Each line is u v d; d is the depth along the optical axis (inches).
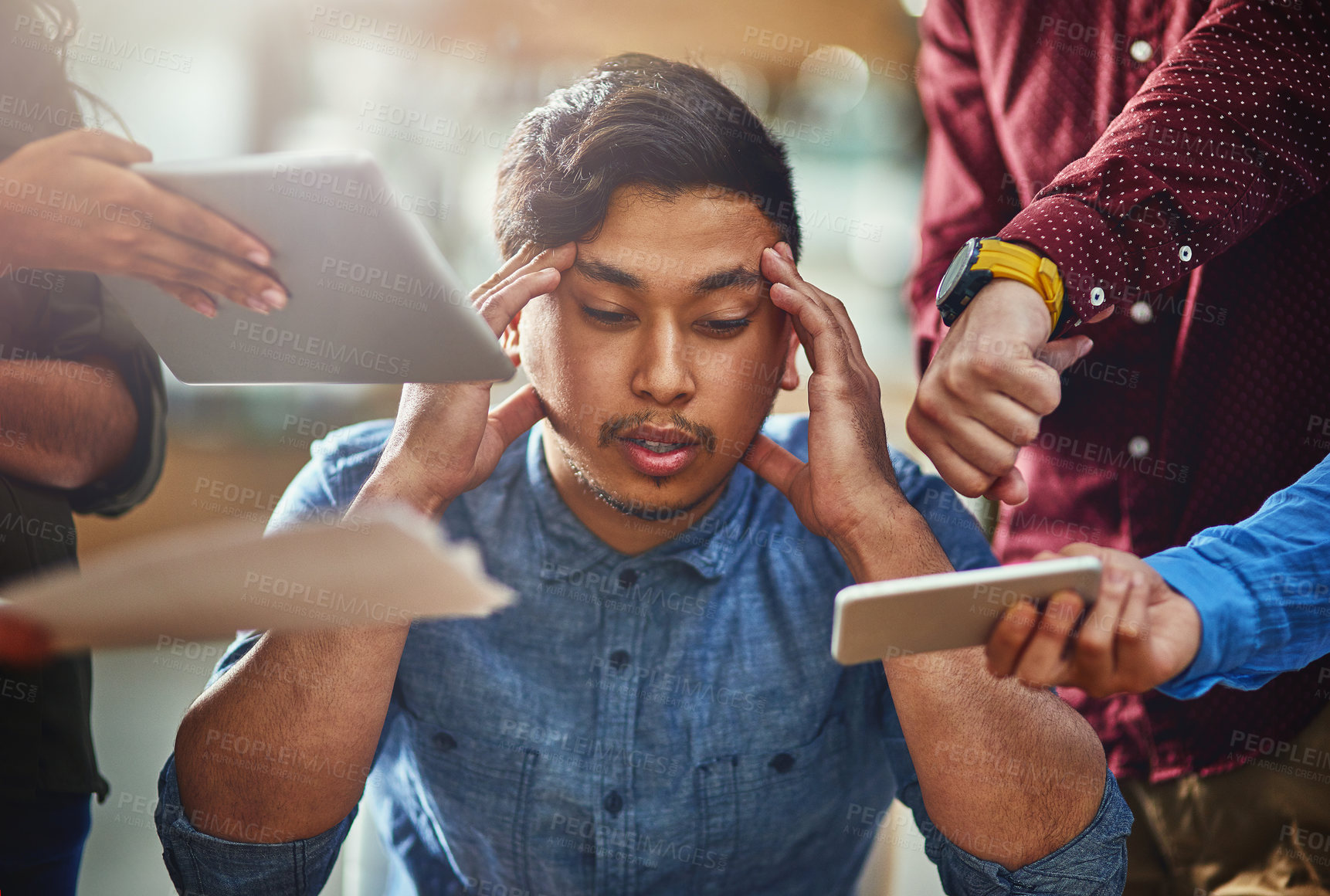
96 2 135.0
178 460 137.9
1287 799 51.5
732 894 50.6
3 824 48.0
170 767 44.5
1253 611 36.4
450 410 43.5
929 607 30.5
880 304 212.5
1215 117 41.2
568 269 41.7
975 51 61.1
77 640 26.9
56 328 53.0
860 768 51.4
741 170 40.9
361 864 58.3
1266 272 49.8
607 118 40.5
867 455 43.2
